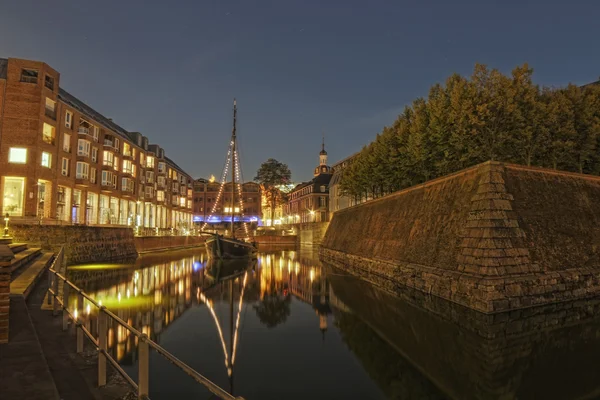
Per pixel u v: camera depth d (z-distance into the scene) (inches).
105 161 2255.2
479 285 682.2
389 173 1528.1
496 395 395.2
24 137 1622.8
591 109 1159.6
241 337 603.8
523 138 1046.4
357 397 393.1
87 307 747.4
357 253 1456.7
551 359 486.6
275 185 4382.4
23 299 448.8
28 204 1600.6
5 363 249.3
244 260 2020.2
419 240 969.5
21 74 1654.8
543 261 746.8
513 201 778.2
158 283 1152.2
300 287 1103.6
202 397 375.6
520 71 1077.8
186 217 4185.5
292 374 451.8
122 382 287.7
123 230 1991.9
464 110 1026.7
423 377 444.5
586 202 899.4
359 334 620.1
